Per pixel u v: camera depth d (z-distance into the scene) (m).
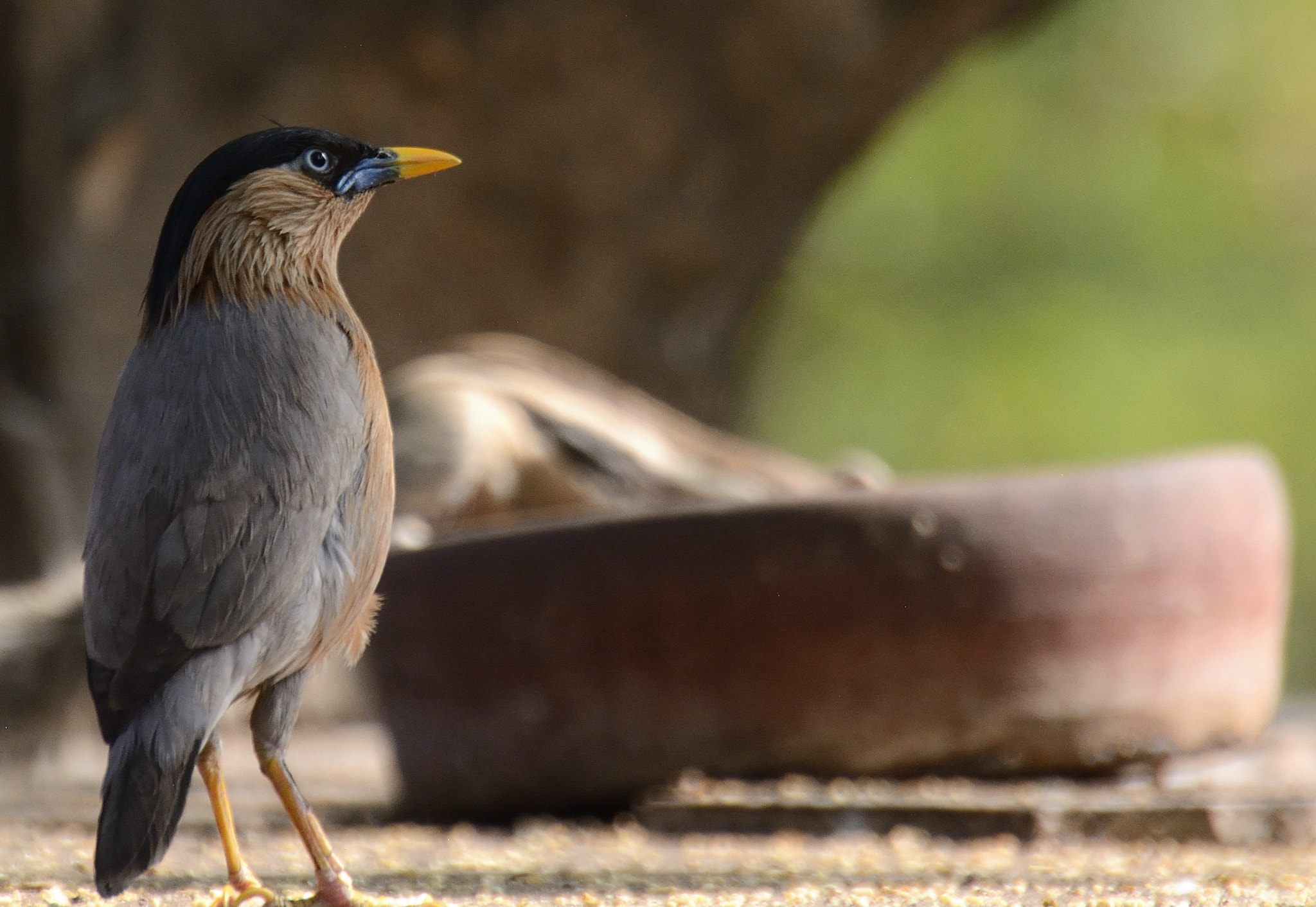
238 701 7.50
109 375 18.70
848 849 9.38
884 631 10.28
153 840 5.89
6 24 17.31
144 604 6.11
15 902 7.10
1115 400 35.97
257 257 6.73
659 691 10.34
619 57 22.84
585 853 9.20
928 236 38.62
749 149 24.17
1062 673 10.52
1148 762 10.87
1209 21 37.91
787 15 22.89
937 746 10.45
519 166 23.25
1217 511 11.03
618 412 13.41
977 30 23.48
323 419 6.43
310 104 21.58
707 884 7.94
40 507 17.12
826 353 39.56
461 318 23.84
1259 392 36.12
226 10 20.03
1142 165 37.62
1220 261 37.50
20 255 17.73
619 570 10.34
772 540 10.24
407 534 11.17
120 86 18.50
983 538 10.37
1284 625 11.91
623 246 24.22
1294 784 11.24
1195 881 8.01
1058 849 9.41
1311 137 37.91
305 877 8.07
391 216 23.03
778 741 10.34
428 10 21.52
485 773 10.66
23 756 12.48
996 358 37.03
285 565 6.28
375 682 11.23
